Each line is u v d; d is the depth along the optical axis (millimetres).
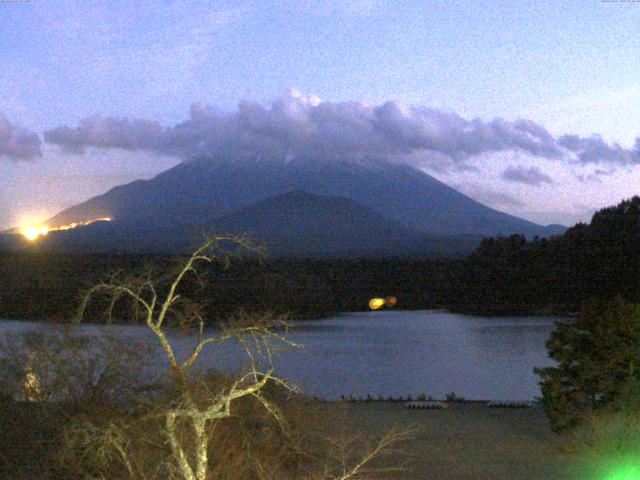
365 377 31438
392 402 22438
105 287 8203
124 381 11219
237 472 10156
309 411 13156
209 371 11258
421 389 28688
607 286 71688
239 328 8242
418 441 15023
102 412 10352
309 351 41438
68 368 11289
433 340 50406
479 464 13039
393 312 79875
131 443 8688
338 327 61156
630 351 15188
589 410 15414
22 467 10086
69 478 9406
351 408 19891
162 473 8844
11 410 10680
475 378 31938
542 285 76375
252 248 8039
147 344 11383
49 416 10477
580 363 15711
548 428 16859
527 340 50562
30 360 11281
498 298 78688
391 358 39375
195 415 7516
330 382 29625
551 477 12102
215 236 8039
